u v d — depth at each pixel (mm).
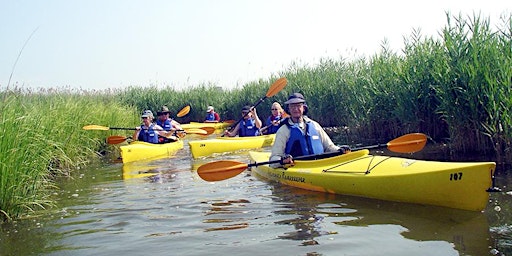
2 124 5156
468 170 4273
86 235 4242
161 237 4070
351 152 5844
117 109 14375
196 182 6812
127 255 3645
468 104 7414
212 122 19562
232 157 9797
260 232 4074
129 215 4906
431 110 9266
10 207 4887
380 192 4969
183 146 12742
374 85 11148
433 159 7359
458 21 7910
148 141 11336
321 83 15336
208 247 3725
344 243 3656
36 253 3822
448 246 3455
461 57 7676
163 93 23672
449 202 4477
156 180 7160
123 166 8977
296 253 3475
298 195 5512
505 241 3475
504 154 6922
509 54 7145
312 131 6320
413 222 4121
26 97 9000
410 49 10133
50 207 5465
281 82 10188
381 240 3693
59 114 9188
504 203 4535
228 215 4734
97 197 5977
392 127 10938
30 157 5461
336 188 5426
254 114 11844
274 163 6402
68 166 8547
